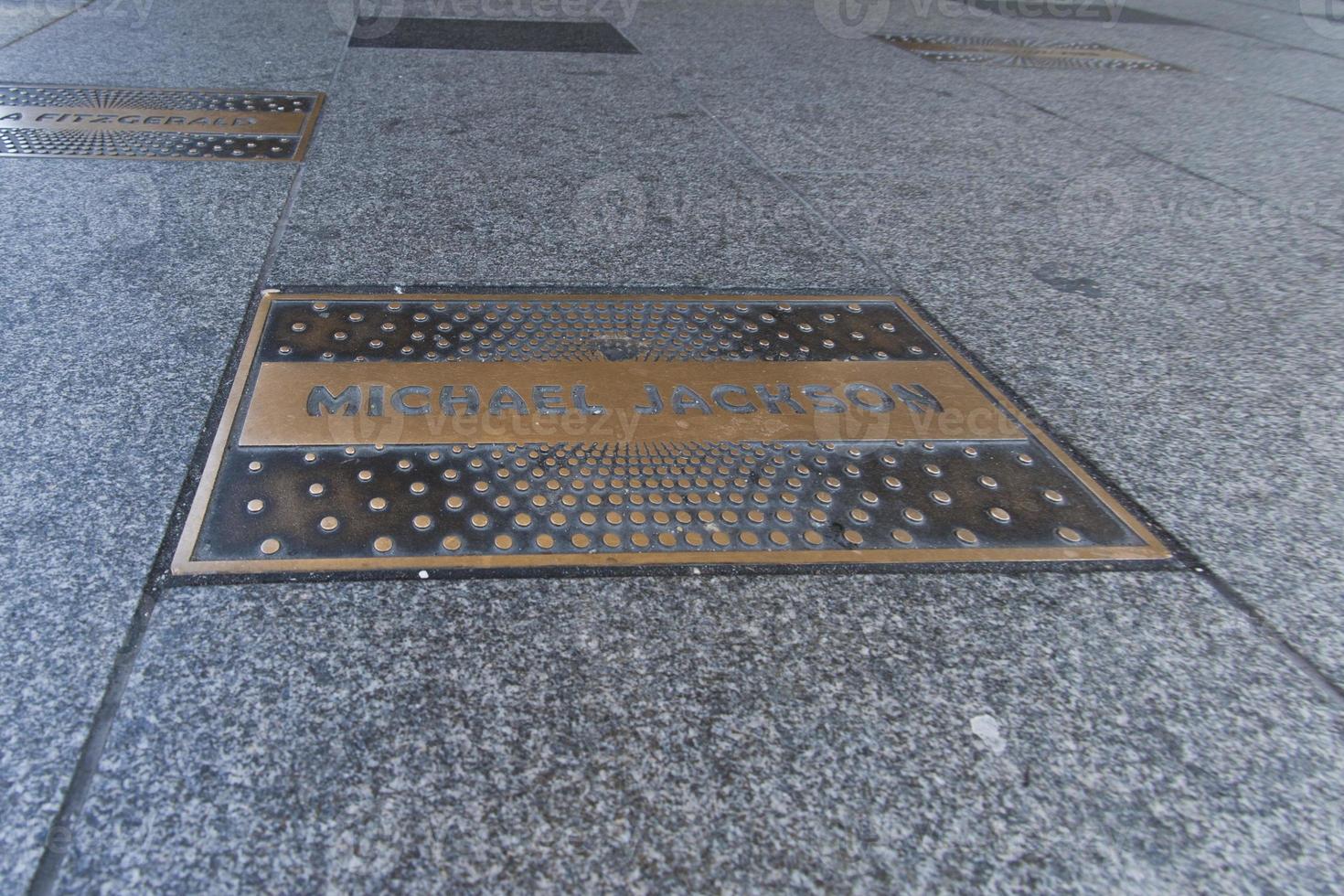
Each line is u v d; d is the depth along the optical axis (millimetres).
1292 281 3277
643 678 1579
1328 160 4664
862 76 5844
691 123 4668
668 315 2738
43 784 1328
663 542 1865
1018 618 1761
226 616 1627
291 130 4164
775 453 2137
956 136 4734
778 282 3018
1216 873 1327
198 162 3701
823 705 1556
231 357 2357
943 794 1421
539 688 1547
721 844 1325
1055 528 1996
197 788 1342
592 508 1927
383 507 1884
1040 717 1561
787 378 2457
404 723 1466
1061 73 6301
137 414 2113
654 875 1276
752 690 1573
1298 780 1475
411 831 1308
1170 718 1573
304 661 1557
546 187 3711
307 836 1291
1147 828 1386
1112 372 2621
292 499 1887
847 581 1816
